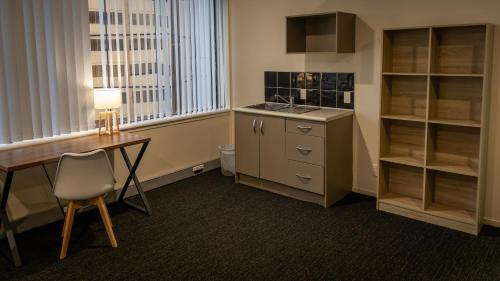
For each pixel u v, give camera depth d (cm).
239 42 511
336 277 279
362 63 409
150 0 428
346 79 421
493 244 321
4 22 327
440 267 289
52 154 319
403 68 382
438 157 373
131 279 280
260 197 428
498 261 296
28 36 340
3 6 324
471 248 315
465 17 344
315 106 450
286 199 422
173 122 467
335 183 407
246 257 306
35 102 349
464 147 358
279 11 464
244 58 509
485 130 332
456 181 366
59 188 304
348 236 338
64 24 361
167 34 450
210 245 326
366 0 397
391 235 338
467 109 351
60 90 364
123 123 421
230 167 489
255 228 355
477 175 332
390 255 306
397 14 381
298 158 407
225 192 444
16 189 350
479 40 339
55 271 292
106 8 392
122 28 407
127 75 416
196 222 369
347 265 294
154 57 440
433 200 382
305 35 445
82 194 308
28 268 297
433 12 361
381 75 371
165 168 468
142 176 446
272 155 429
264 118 428
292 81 464
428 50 352
